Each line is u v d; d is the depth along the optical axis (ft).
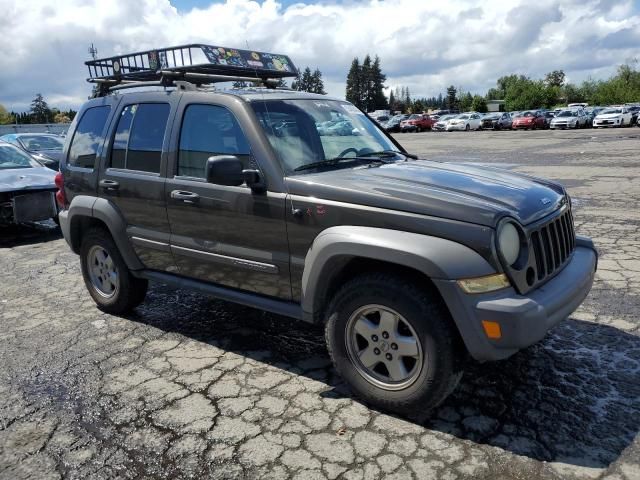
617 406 10.85
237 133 12.62
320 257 10.81
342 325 11.02
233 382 12.41
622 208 29.09
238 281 13.12
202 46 14.62
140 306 17.63
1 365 13.69
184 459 9.70
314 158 12.64
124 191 15.08
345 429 10.41
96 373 13.08
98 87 17.52
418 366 10.18
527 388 11.62
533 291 10.18
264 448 9.91
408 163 13.50
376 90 354.33
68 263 23.90
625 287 17.25
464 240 9.66
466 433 10.15
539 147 74.18
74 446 10.21
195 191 13.24
